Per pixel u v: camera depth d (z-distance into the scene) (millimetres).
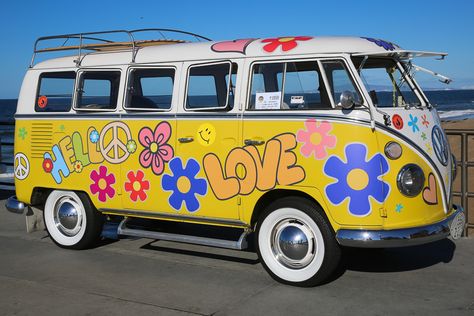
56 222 7160
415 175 5086
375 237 4898
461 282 5500
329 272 5227
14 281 5770
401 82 5734
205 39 7578
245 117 5531
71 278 5848
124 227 6547
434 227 5125
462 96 75938
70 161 6805
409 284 5449
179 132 5961
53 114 6930
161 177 6102
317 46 5348
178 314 4777
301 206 5273
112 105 6516
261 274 5879
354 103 5016
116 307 4969
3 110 77250
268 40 5734
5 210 9781
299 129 5234
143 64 6316
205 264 6301
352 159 4973
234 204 5621
